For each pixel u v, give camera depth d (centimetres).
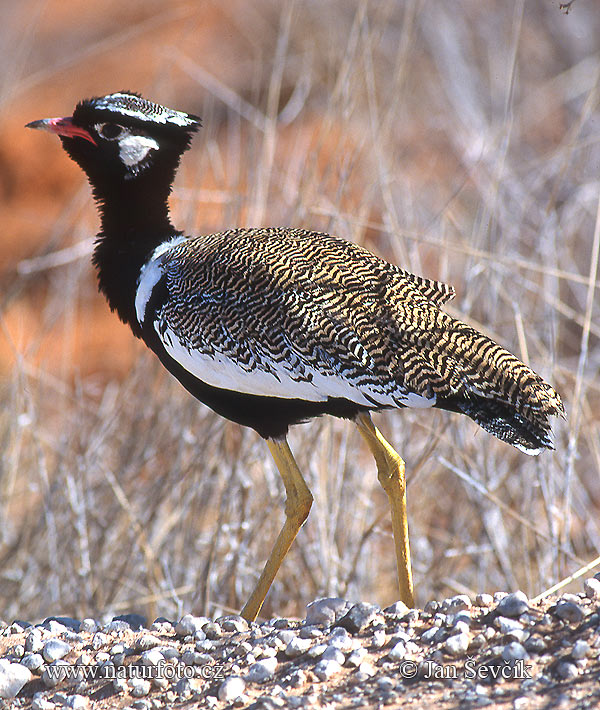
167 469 1012
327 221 1031
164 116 775
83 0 2347
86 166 782
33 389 1227
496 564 1034
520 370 638
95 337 1633
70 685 593
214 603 903
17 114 2036
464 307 979
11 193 1934
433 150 1581
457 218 1312
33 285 1658
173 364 735
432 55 1728
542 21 1806
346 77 1055
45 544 1034
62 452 1083
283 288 669
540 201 1366
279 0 2023
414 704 511
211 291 693
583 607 575
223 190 1151
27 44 1745
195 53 2014
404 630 595
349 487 1012
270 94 1088
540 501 1061
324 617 635
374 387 646
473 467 956
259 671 569
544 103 1675
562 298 1320
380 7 1542
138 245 770
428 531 1049
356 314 654
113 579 985
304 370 661
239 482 955
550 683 512
